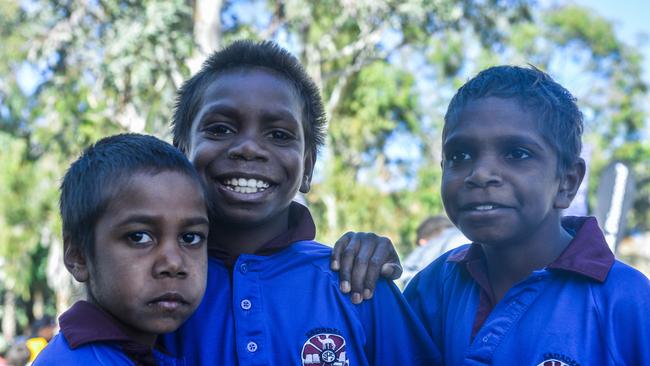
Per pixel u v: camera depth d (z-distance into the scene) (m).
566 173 2.46
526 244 2.44
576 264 2.35
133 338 2.23
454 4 13.21
